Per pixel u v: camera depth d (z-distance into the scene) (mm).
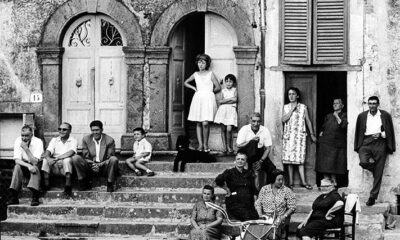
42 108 18688
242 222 15039
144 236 15938
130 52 18266
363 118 16891
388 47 17172
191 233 15188
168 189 16938
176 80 18641
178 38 18578
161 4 18188
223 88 18094
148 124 18281
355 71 17281
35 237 16219
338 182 17984
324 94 19969
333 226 14797
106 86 18641
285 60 17484
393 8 17156
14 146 17156
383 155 16766
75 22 18734
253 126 16859
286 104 17594
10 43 18797
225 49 18109
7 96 18828
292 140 17344
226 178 15859
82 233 16172
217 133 18062
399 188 17062
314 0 17422
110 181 16828
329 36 17375
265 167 16812
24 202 17156
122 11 18312
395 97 17141
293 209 15305
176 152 17984
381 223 15898
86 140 17422
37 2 18672
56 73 18609
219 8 17875
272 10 17578
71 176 16938
